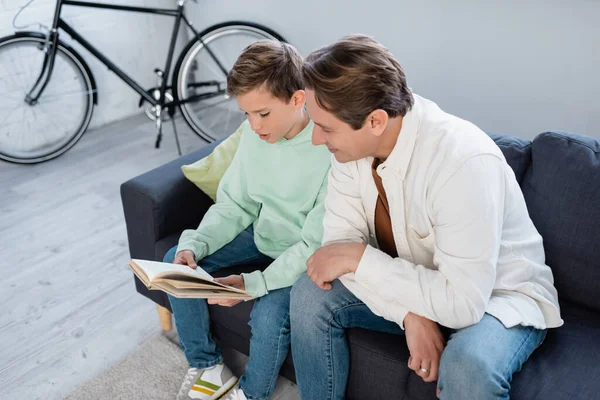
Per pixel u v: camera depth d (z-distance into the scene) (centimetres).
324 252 126
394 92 105
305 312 126
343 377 131
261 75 129
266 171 149
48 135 309
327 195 134
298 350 131
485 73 240
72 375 171
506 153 144
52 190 269
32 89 285
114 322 192
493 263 108
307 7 281
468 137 112
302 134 142
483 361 105
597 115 220
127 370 170
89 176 280
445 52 246
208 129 323
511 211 117
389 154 116
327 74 102
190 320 151
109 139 317
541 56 223
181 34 347
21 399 163
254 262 159
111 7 277
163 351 177
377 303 121
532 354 121
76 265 220
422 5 243
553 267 136
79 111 314
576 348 122
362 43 105
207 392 155
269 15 299
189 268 129
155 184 163
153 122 337
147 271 118
